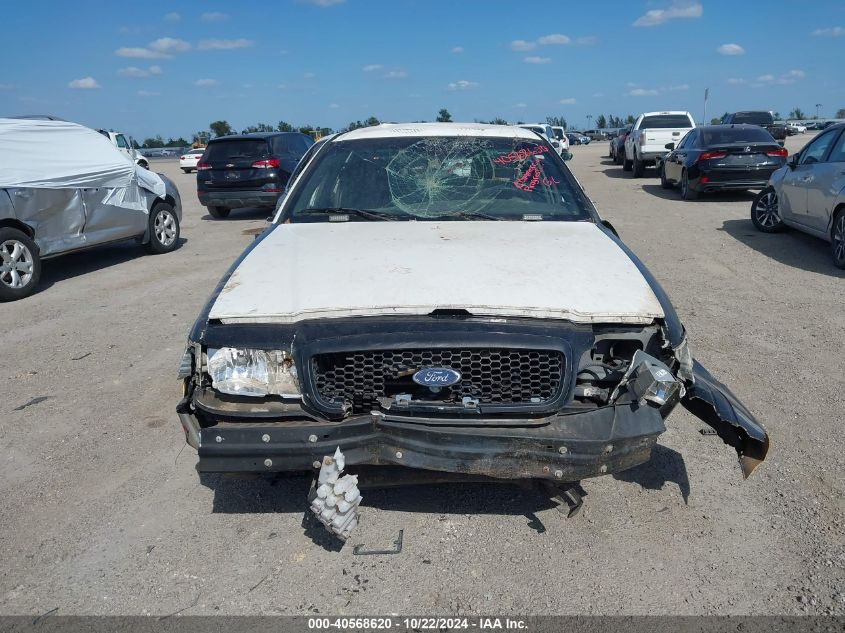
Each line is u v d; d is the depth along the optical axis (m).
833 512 3.22
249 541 3.09
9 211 7.65
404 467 2.87
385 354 2.76
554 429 2.71
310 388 2.72
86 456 3.92
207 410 2.76
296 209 4.24
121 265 9.36
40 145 8.27
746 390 4.55
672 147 16.20
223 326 2.84
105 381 5.06
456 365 2.76
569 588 2.75
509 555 2.96
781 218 9.51
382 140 4.68
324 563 2.93
